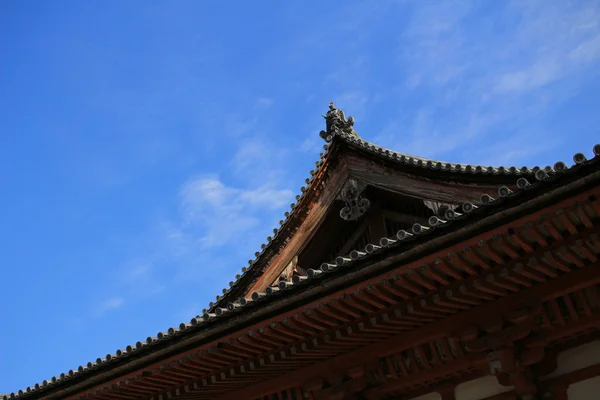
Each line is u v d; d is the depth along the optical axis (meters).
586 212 10.95
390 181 16.81
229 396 15.62
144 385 14.52
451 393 13.96
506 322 13.02
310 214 17.98
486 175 15.07
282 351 13.98
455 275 12.23
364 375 14.40
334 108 18.56
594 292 12.44
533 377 13.06
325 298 12.45
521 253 11.95
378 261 11.88
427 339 13.79
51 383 14.58
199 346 13.50
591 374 12.73
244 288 18.39
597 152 10.02
